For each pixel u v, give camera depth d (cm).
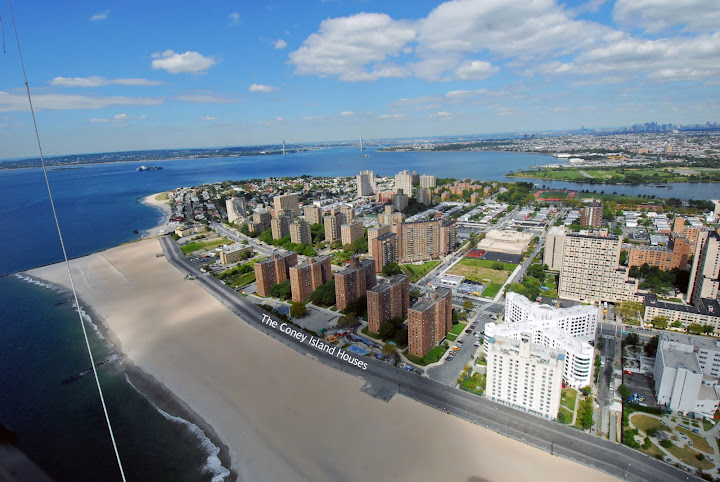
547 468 19238
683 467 19400
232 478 19862
